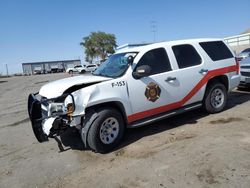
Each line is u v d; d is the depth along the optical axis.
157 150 5.00
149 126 6.50
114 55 6.52
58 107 5.03
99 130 5.00
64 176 4.43
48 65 95.00
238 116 6.59
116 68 5.78
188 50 6.51
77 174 4.44
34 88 21.97
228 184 3.58
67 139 6.18
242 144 4.71
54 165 4.89
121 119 5.31
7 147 6.17
